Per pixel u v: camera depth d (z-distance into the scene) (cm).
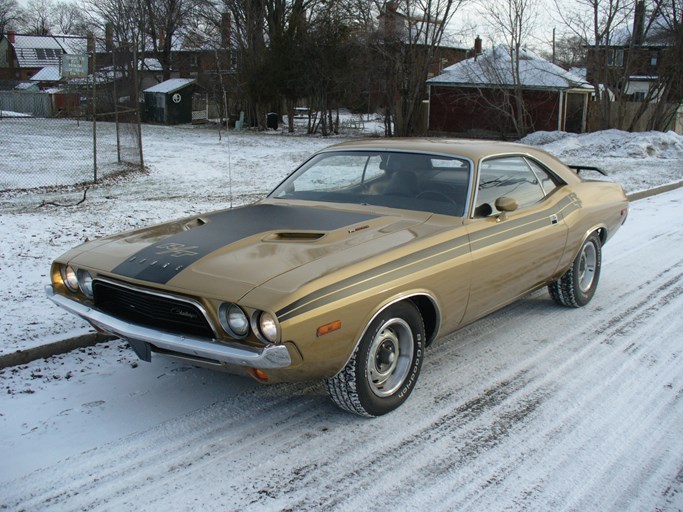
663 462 336
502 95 3231
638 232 948
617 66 2788
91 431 359
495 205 439
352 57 3444
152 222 899
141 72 4897
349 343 343
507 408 396
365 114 5228
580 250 561
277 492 307
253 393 411
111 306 371
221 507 294
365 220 416
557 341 511
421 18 3216
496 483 317
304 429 367
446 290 400
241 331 319
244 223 414
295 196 484
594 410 395
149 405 392
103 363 452
